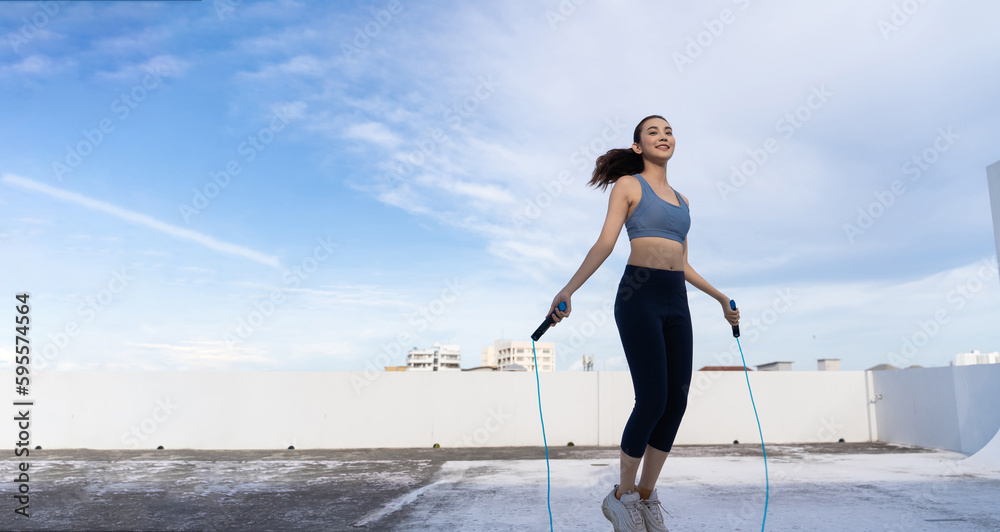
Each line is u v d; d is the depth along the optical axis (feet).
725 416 23.97
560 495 10.64
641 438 5.82
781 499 9.88
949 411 20.21
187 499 10.41
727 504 9.44
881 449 20.76
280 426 22.35
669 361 6.12
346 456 19.08
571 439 23.61
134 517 8.80
